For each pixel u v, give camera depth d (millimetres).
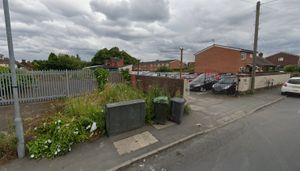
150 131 5441
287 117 7238
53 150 3895
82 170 3496
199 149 4434
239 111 8070
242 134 5387
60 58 41406
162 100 5969
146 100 6406
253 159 3881
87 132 4781
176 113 6176
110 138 4891
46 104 8461
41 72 9273
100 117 5113
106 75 10992
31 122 5570
